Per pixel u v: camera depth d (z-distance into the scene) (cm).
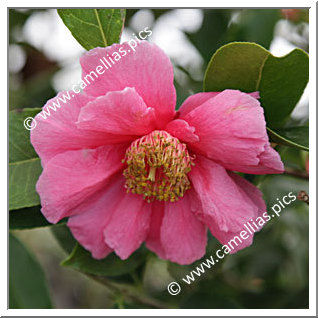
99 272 31
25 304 29
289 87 29
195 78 38
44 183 28
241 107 27
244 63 28
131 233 30
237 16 35
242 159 27
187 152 29
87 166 28
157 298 38
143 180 29
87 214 29
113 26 30
